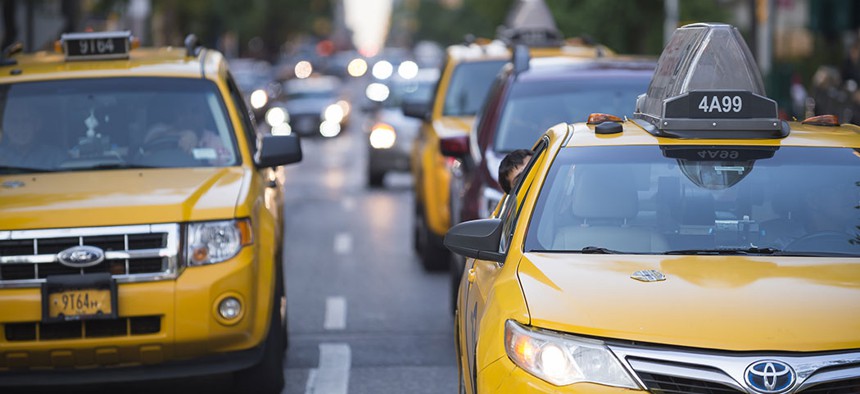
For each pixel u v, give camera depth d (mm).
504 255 9531
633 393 7824
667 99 10156
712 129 10109
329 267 22906
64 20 42656
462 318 10812
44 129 13805
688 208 9555
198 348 11727
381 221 30203
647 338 7906
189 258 11797
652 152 9938
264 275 12461
